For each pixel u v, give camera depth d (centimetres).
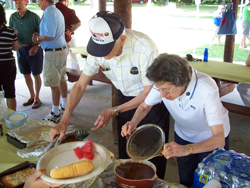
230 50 512
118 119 220
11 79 340
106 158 108
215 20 886
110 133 349
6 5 1282
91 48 152
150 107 178
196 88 139
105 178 133
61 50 360
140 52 174
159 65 121
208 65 366
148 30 1239
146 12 1688
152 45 175
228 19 481
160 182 129
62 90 400
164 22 1405
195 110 148
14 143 166
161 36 1116
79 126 368
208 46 929
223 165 134
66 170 96
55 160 113
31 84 440
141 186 115
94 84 554
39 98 475
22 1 382
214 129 136
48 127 179
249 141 330
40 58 414
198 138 177
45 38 341
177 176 264
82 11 1492
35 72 416
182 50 865
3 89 342
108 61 185
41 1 345
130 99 204
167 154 121
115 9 291
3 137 178
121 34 153
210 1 1905
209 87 138
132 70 183
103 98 475
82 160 102
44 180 97
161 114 199
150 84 178
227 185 123
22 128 175
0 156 154
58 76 365
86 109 427
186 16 1544
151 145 134
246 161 137
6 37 319
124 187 117
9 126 186
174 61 119
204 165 136
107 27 146
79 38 1041
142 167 131
